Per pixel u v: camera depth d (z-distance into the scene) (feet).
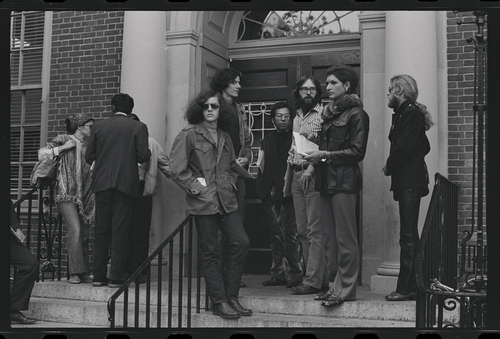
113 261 17.37
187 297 15.83
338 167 14.60
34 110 24.17
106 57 22.53
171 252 14.51
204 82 21.31
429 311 12.83
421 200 16.94
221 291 14.87
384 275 16.89
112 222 17.48
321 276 16.11
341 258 14.80
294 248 17.47
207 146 15.07
